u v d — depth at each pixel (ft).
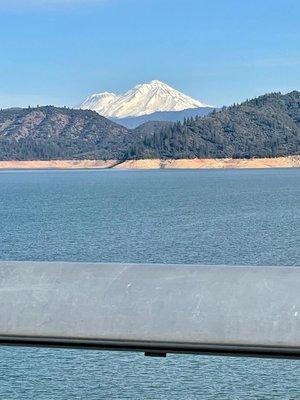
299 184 599.16
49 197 462.19
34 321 7.84
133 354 49.47
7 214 313.73
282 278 7.63
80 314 7.80
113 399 39.22
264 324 7.40
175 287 7.78
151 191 520.83
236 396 39.42
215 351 7.55
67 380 42.34
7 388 40.40
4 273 8.16
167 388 41.57
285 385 40.96
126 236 210.79
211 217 280.31
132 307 7.73
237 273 7.79
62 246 187.11
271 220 259.39
